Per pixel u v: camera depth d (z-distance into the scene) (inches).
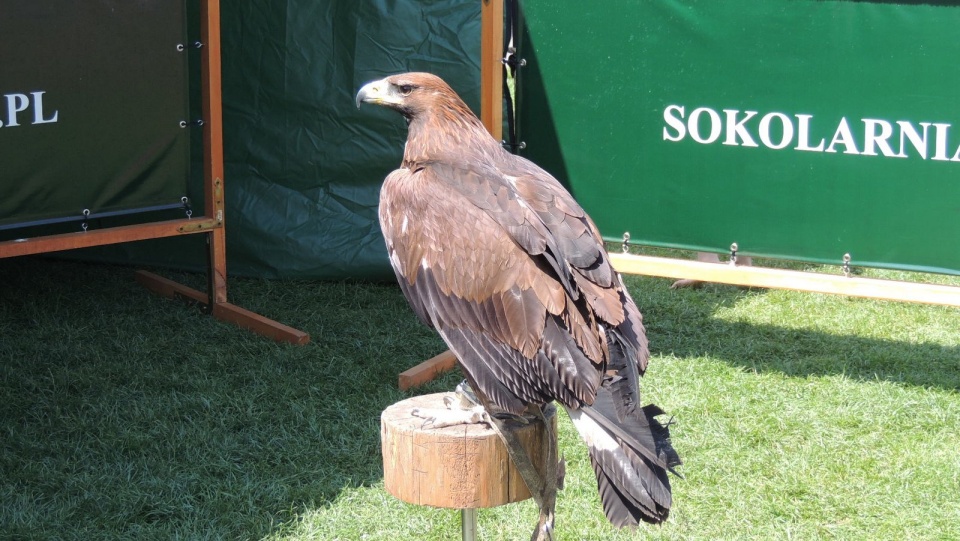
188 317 266.7
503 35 251.4
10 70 232.7
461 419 126.8
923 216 229.5
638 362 119.5
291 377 232.1
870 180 231.9
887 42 224.2
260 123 296.5
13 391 220.5
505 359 119.8
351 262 292.4
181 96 259.3
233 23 293.0
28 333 251.9
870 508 180.2
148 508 179.2
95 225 289.9
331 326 263.3
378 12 279.3
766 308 279.0
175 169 261.9
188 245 304.5
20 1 231.6
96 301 277.1
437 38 275.6
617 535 172.6
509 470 124.2
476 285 122.6
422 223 128.2
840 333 261.3
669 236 250.8
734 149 241.3
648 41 243.1
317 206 296.7
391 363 240.8
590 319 116.3
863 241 235.1
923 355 246.5
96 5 242.4
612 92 248.5
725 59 237.5
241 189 300.5
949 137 223.8
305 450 199.2
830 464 194.7
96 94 245.6
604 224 255.6
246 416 212.4
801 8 229.1
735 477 190.4
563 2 247.9
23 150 237.8
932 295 227.9
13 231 268.1
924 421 212.2
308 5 285.6
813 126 233.9
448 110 141.3
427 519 177.2
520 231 122.2
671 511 179.5
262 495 183.3
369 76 283.7
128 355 240.7
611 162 251.9
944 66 221.0
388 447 127.3
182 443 200.1
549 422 124.8
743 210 243.3
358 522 175.8
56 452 195.8
